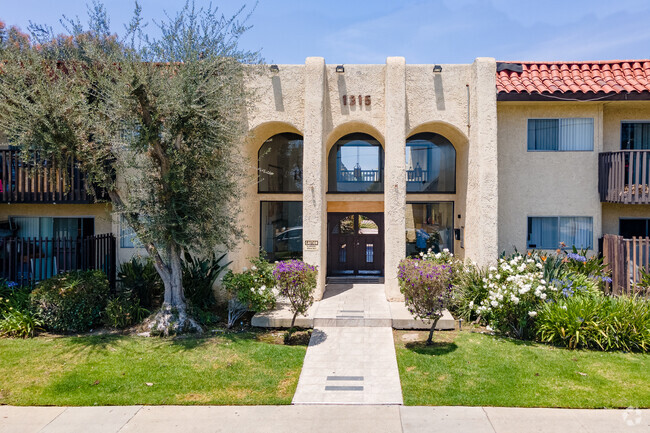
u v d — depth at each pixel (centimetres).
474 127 1148
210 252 956
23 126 821
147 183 882
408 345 866
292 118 1174
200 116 856
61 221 1284
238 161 1048
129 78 786
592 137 1233
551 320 847
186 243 882
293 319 922
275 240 1372
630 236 1277
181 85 811
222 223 923
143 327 942
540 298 895
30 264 1127
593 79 1214
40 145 836
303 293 895
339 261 1423
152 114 838
